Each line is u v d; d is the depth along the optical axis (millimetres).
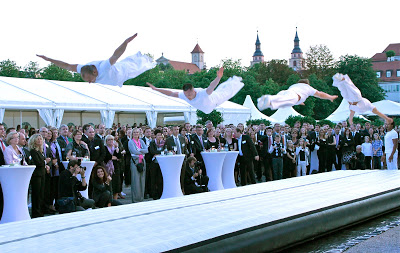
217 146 11758
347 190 7066
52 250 3748
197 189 10398
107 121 19844
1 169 7270
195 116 23547
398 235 6090
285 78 73562
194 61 173500
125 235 4242
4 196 7395
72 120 24281
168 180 9812
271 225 4914
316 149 14781
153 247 3824
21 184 7375
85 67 5164
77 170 8148
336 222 5895
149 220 4930
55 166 9062
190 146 11289
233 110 25703
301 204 5816
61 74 65750
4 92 17781
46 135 9000
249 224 4719
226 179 11594
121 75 5309
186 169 10523
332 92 57031
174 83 71562
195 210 5508
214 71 65312
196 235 4223
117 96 21859
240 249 4441
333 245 5609
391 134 10633
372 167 15680
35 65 71938
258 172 14578
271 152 13336
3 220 7340
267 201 6078
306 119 24703
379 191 7016
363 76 58625
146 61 5527
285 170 13852
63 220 5121
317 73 68000
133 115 27906
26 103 17156
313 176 9414
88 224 4820
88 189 9672
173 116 29922
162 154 9945
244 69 77000
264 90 58344
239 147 12148
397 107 27297
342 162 15156
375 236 6047
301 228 5266
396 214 7602
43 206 8836
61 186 8125
